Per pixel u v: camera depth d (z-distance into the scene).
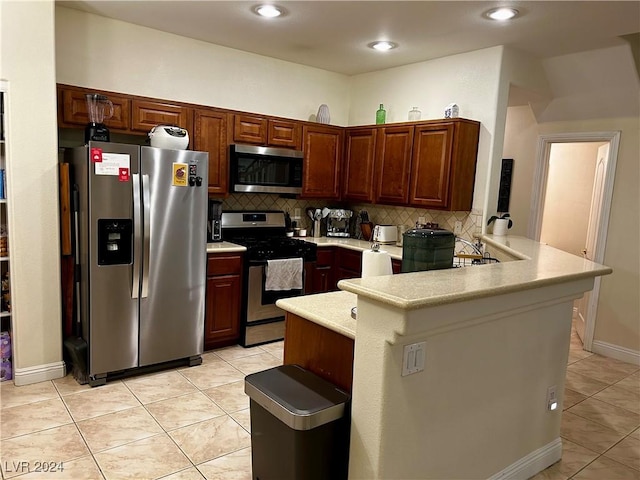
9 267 3.05
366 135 4.68
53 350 3.26
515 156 4.85
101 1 3.27
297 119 4.82
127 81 3.78
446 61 4.20
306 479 1.82
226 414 2.89
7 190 2.99
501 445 2.25
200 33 3.90
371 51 4.14
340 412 1.82
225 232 4.41
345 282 1.79
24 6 2.91
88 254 3.05
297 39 3.91
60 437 2.56
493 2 2.92
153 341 3.38
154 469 2.33
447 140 3.92
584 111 4.27
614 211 4.17
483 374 2.06
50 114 3.07
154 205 3.23
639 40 3.55
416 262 2.27
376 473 1.71
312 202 5.15
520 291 1.96
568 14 3.05
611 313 4.27
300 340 2.23
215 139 4.07
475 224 4.07
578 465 2.56
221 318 3.94
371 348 1.69
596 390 3.58
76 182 3.18
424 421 1.84
